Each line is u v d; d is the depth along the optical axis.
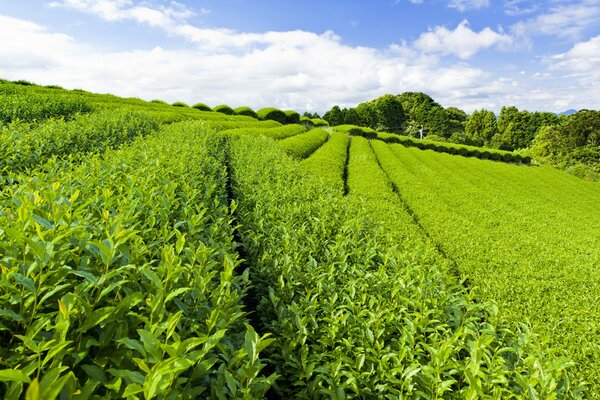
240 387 2.04
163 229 3.43
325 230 6.62
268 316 4.20
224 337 2.60
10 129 9.61
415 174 24.52
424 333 3.53
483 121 101.75
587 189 32.97
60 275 2.04
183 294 2.72
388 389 2.94
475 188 21.52
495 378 2.70
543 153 64.75
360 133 48.88
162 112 28.22
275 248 5.31
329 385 2.96
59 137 10.06
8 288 1.90
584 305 7.09
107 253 2.11
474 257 9.20
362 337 3.37
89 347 1.97
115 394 1.75
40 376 1.70
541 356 2.93
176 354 1.67
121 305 1.96
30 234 2.40
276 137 27.88
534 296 7.14
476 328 3.58
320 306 3.96
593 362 5.32
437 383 2.58
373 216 10.12
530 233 12.85
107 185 5.02
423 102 110.44
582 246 11.70
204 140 12.84
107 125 13.68
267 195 8.09
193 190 5.70
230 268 2.95
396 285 4.26
